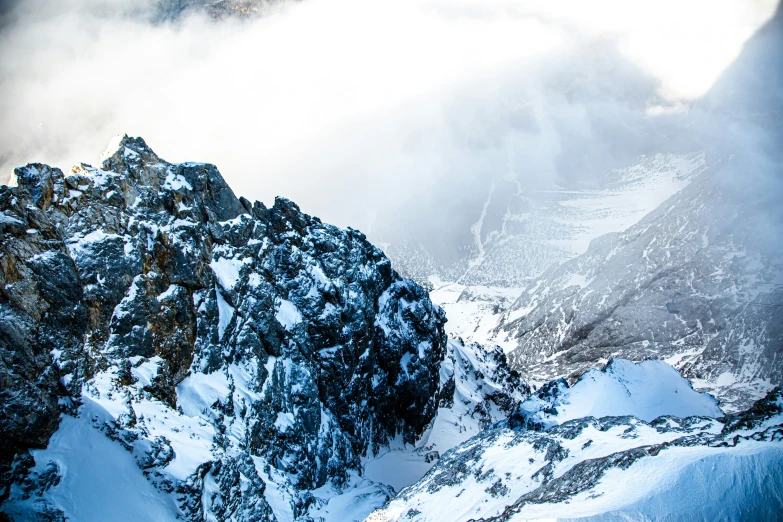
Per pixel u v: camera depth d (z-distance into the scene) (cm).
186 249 7619
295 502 7112
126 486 5162
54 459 4988
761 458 4894
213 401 7169
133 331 6488
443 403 13562
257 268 9344
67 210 6272
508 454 7338
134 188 7400
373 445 11050
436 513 6806
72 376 5459
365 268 11756
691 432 6456
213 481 5869
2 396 4766
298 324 9556
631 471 5406
